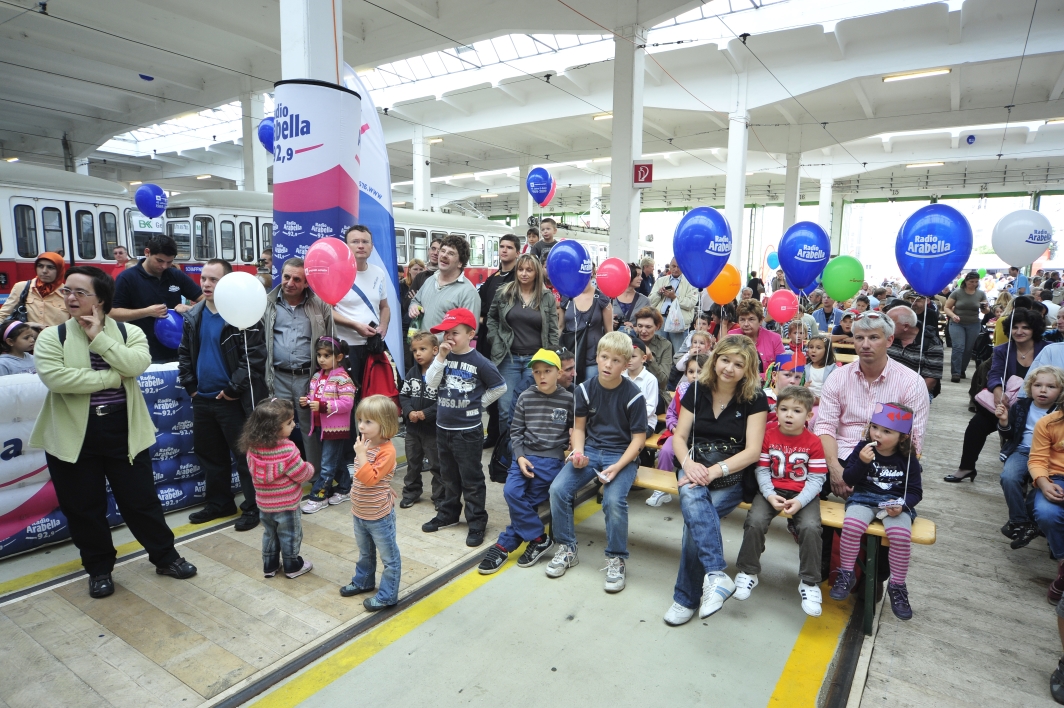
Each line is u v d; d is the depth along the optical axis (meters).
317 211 4.07
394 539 2.87
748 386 3.02
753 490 3.10
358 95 4.19
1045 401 3.53
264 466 2.98
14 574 3.18
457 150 24.62
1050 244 3.91
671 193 32.25
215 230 11.26
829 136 17.73
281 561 3.26
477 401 3.57
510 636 2.71
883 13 11.75
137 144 26.06
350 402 4.05
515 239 5.16
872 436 2.85
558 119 18.03
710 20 13.58
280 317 3.96
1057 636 2.87
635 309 6.20
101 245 10.35
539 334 4.73
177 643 2.59
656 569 3.42
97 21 12.83
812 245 4.77
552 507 3.31
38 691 2.28
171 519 3.91
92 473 2.89
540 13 10.95
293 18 4.23
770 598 3.14
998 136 20.03
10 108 19.97
